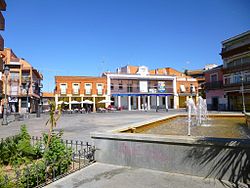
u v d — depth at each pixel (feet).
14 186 12.66
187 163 14.89
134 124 26.32
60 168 15.58
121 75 167.53
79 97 157.69
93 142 18.78
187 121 43.60
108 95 162.20
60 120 70.13
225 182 13.47
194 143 14.55
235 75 117.91
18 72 133.28
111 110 152.35
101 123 56.59
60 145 16.38
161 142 15.75
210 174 14.17
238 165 13.42
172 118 47.09
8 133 40.27
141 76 172.86
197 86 189.57
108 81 163.02
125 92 168.45
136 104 174.81
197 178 14.25
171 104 184.75
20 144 18.76
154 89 177.27
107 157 17.97
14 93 131.44
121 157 17.34
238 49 115.55
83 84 158.92
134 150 16.84
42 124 56.95
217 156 14.03
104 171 16.12
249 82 106.83
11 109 131.75
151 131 28.94
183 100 184.96
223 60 126.62
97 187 13.34
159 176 14.80
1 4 33.91
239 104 115.03
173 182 13.74
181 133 27.50
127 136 16.98
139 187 13.16
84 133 36.65
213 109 133.08
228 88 120.37
